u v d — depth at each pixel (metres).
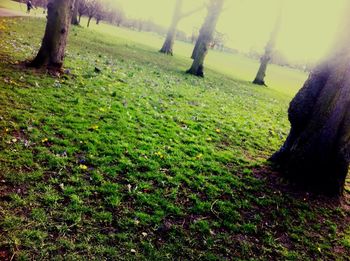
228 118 12.78
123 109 9.91
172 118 10.56
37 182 5.45
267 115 16.20
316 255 5.57
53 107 8.54
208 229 5.46
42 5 74.94
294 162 7.79
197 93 16.41
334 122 7.36
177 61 32.53
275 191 7.29
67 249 4.30
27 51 14.25
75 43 22.50
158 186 6.34
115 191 5.74
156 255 4.63
